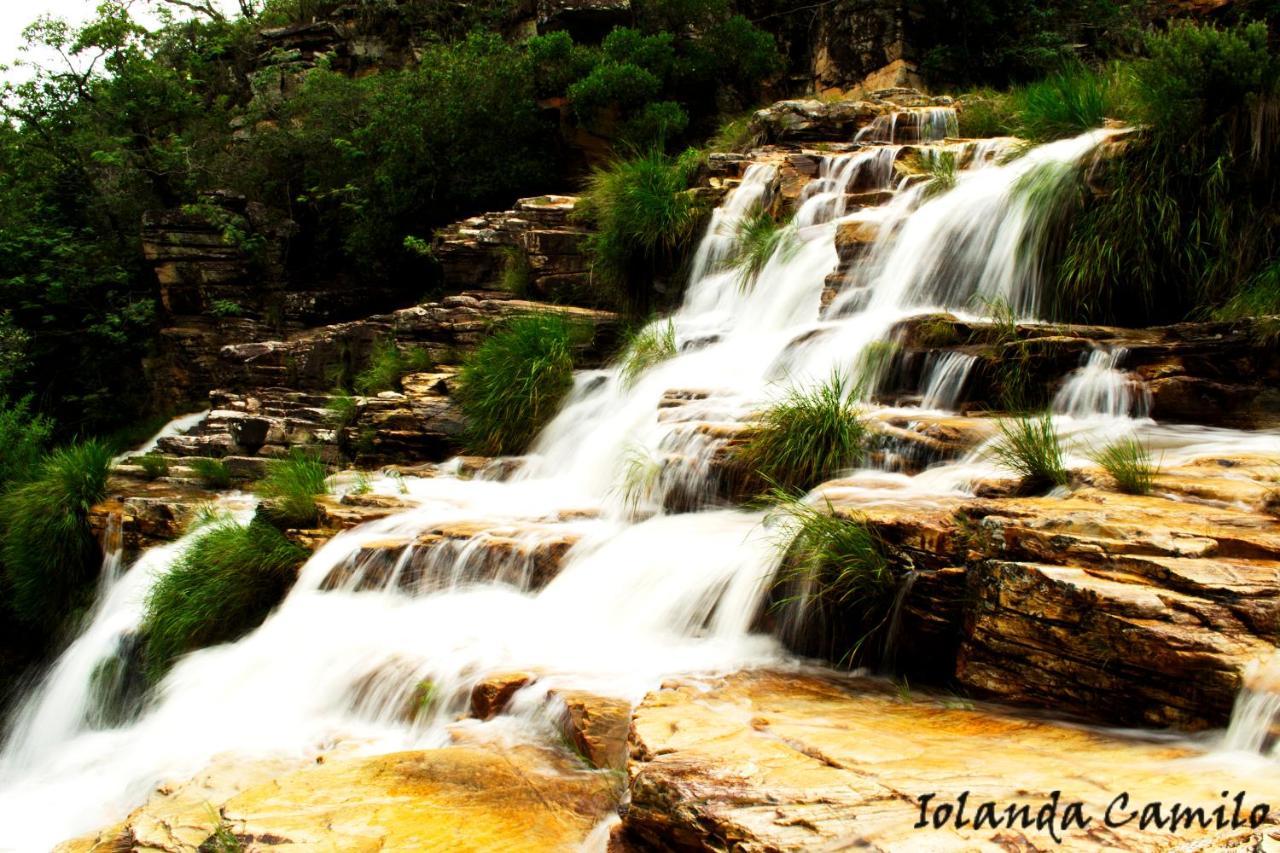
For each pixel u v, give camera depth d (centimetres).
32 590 1205
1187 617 391
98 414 2417
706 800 333
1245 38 891
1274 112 862
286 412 1414
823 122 1648
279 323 2222
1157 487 533
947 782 330
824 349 920
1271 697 354
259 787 435
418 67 2564
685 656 555
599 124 2042
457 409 1203
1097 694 414
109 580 1152
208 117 2869
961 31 2136
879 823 302
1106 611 408
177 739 639
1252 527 455
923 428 713
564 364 1175
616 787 425
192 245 2309
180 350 2281
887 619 530
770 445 737
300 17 3188
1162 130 916
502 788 426
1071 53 2097
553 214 1544
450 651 601
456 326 1374
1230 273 870
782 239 1213
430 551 754
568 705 482
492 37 2206
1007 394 770
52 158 2747
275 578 866
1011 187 985
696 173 1555
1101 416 738
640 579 642
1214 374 728
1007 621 451
